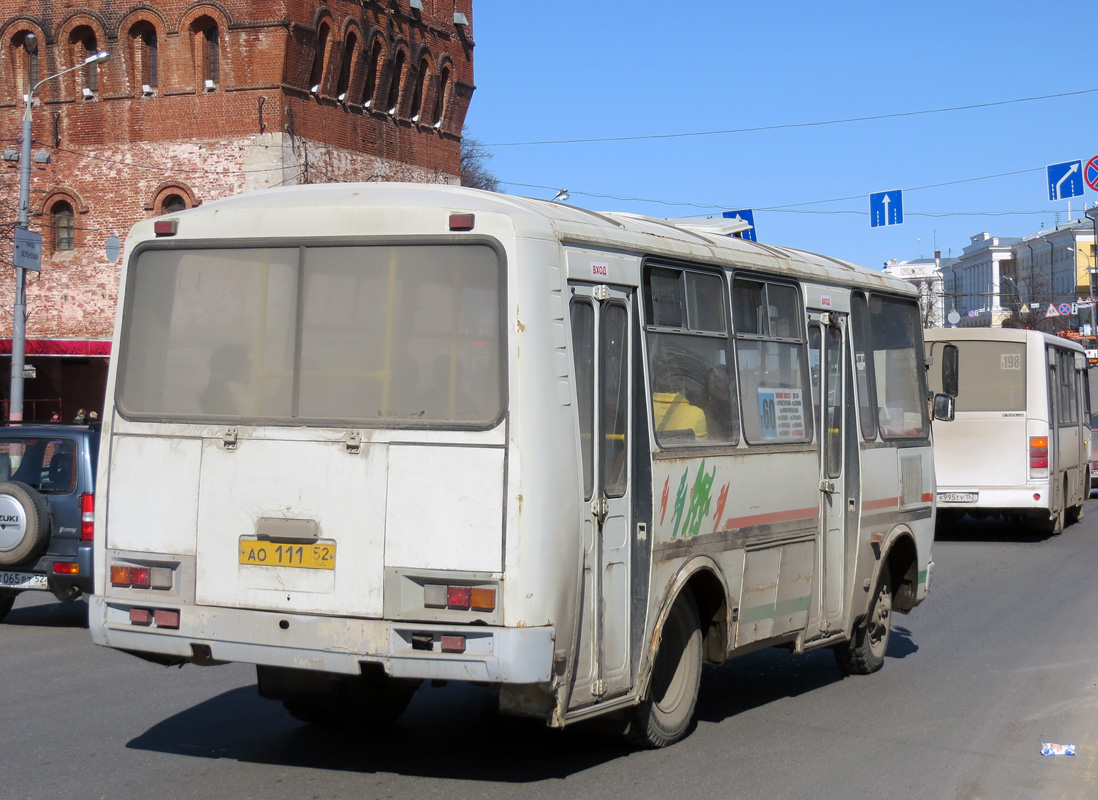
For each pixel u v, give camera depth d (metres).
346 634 5.93
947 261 162.00
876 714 8.48
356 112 38.53
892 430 9.99
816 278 8.85
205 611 6.18
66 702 8.33
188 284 6.49
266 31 35.12
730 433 7.62
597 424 6.35
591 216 6.89
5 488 10.72
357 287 6.16
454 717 8.02
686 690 7.44
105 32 36.81
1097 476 28.70
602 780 6.65
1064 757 7.41
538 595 5.77
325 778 6.57
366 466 5.99
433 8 42.19
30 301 38.12
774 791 6.58
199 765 6.80
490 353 5.91
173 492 6.33
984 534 21.12
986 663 10.30
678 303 7.20
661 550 6.82
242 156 35.69
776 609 8.11
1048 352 19.50
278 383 6.25
